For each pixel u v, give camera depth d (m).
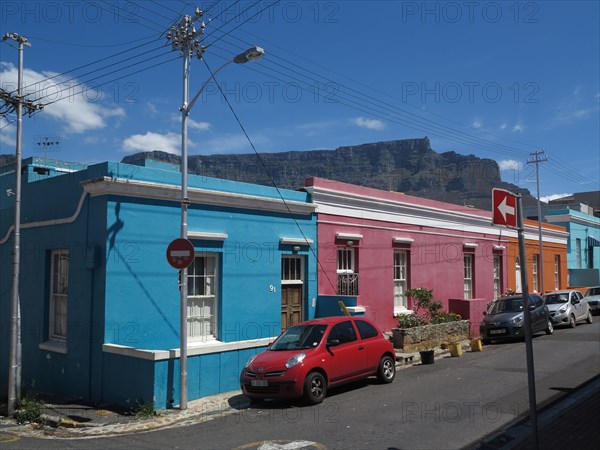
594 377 11.75
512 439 7.52
